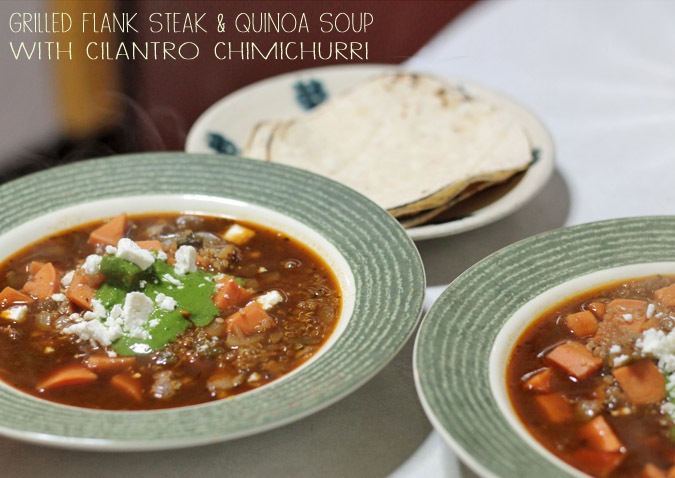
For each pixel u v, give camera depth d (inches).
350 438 29.2
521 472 26.4
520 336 29.7
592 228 31.9
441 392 27.8
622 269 31.0
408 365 30.8
